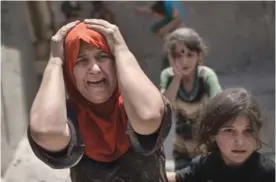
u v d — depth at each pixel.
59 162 1.92
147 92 1.89
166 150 5.00
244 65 8.17
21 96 5.62
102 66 1.96
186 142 3.55
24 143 5.40
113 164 2.06
